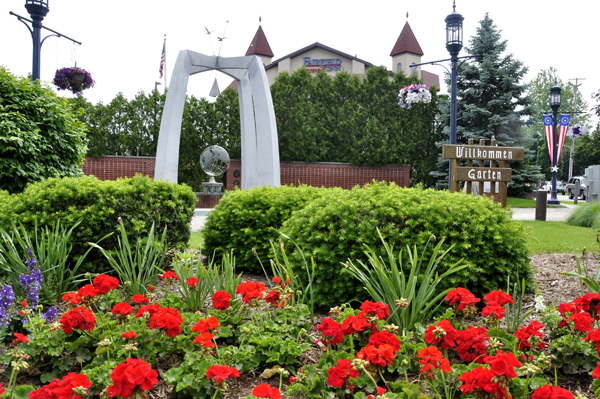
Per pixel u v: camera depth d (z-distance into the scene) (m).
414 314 2.66
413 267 2.72
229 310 2.85
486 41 21.28
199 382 2.00
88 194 4.23
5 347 2.55
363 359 1.87
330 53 37.94
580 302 2.38
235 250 5.14
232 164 18.59
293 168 19.33
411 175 20.34
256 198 5.20
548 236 8.30
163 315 2.28
